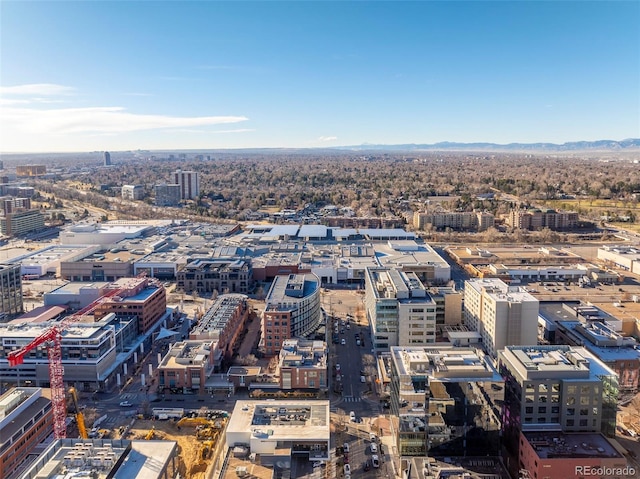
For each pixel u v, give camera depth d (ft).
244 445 540.52
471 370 597.11
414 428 593.83
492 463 590.55
